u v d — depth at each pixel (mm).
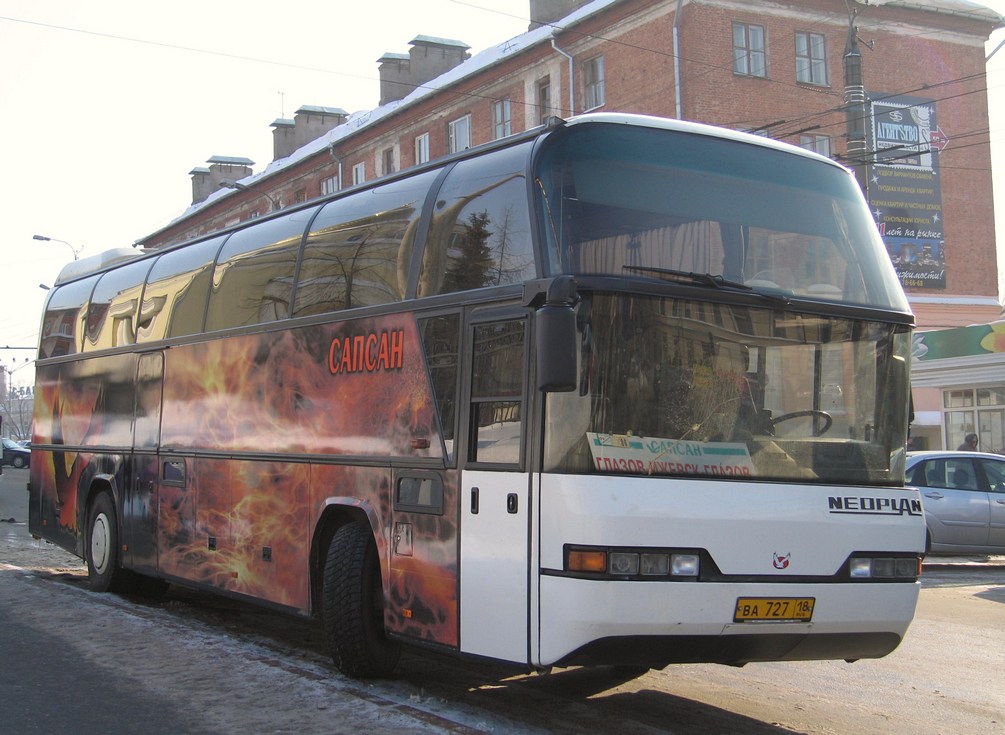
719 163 6711
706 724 6648
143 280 11758
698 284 6230
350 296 7992
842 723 6785
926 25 34156
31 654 8164
